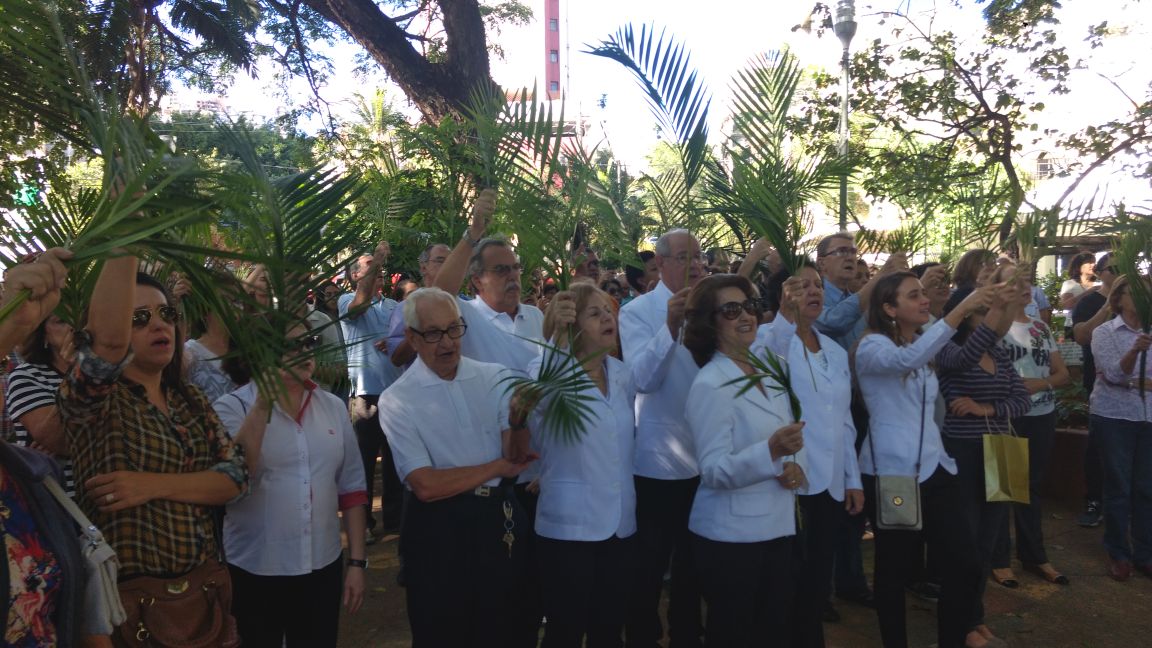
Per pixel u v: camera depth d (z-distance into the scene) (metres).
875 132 11.11
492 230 3.92
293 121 11.36
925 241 5.56
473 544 3.12
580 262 3.53
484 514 3.14
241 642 2.92
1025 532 5.35
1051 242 4.22
